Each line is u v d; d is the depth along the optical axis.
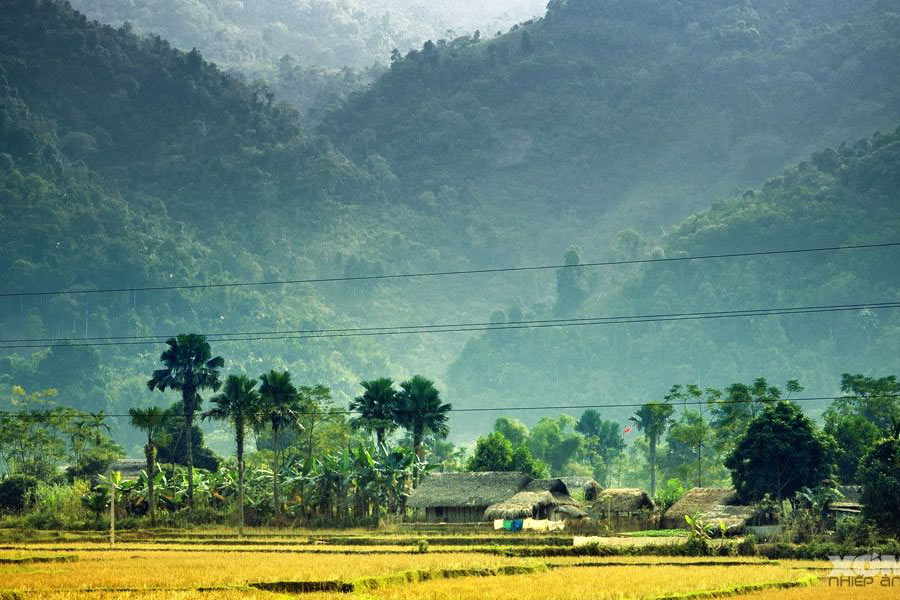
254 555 160.88
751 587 120.19
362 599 108.56
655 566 146.62
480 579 126.88
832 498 198.62
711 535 186.62
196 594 110.00
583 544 172.38
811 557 161.62
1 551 171.50
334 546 181.25
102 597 108.19
